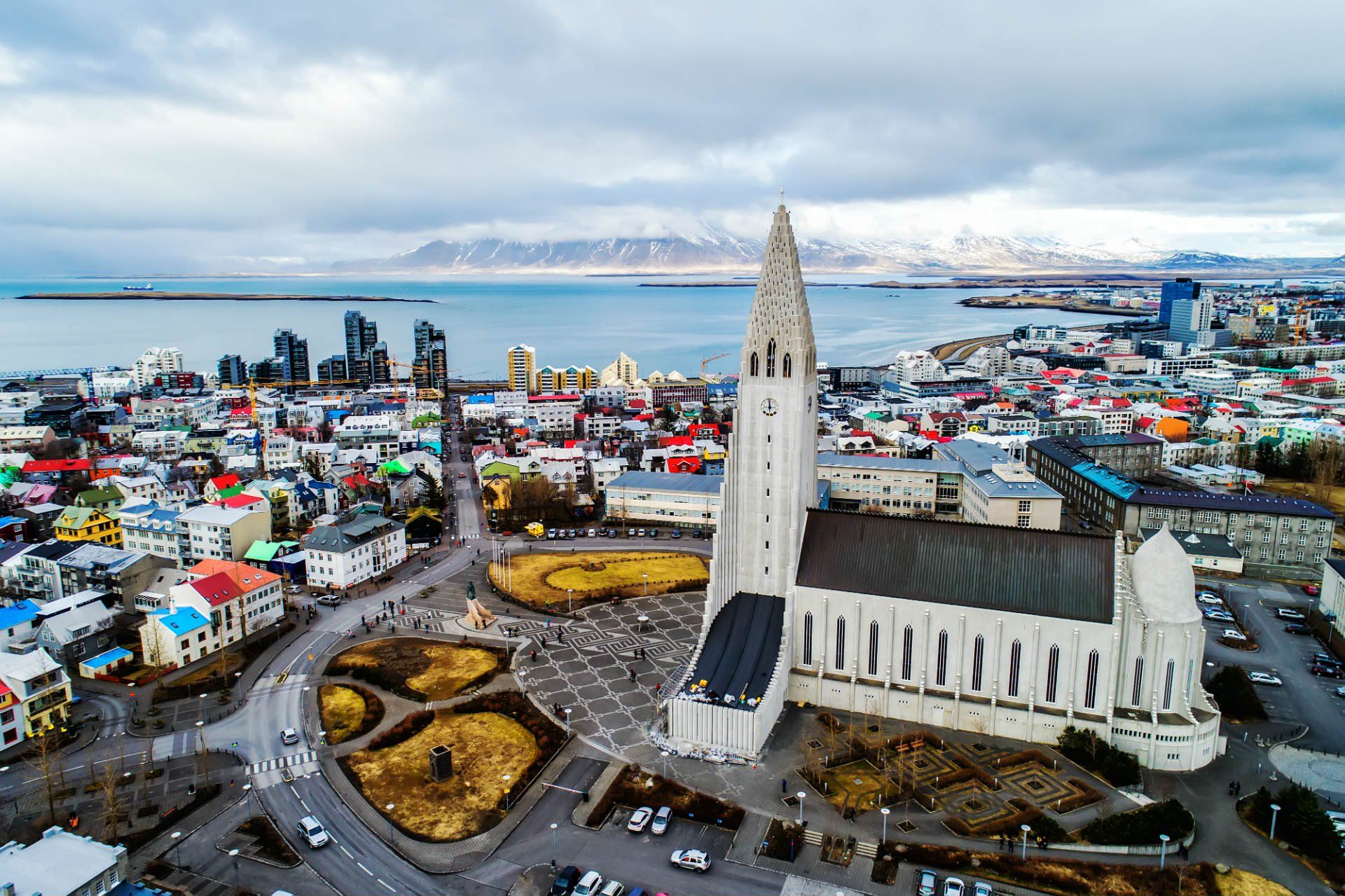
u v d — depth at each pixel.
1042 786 110.44
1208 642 158.38
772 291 132.25
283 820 105.94
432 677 144.00
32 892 81.19
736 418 137.12
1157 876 94.12
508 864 97.81
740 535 140.75
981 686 124.44
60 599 173.00
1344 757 119.44
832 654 132.38
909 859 97.12
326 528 194.12
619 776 114.62
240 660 150.38
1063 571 123.06
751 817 105.62
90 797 110.31
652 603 178.25
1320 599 172.00
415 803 109.31
